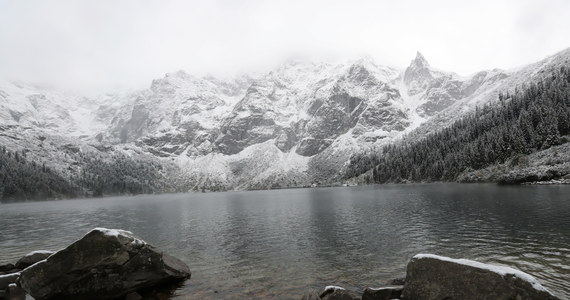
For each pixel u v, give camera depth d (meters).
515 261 24.77
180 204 127.31
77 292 21.03
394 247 32.53
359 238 38.06
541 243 29.44
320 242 37.19
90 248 21.34
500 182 113.31
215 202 130.62
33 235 52.38
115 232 22.06
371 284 22.59
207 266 28.92
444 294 15.91
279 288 22.56
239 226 53.75
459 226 40.47
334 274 25.17
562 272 21.64
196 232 48.81
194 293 21.98
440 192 97.44
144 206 121.38
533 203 55.59
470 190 95.38
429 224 43.69
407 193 104.50
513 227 37.28
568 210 46.19
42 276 21.14
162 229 53.16
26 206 152.50
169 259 26.08
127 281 21.88
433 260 17.09
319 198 115.25
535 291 14.10
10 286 22.11
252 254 33.06
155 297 21.41
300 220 57.25
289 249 34.47
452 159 169.62
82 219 76.38
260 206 95.38
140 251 22.59
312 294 18.42
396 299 17.45
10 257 36.41
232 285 23.47
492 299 14.61
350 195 118.31
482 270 15.52
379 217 54.28
